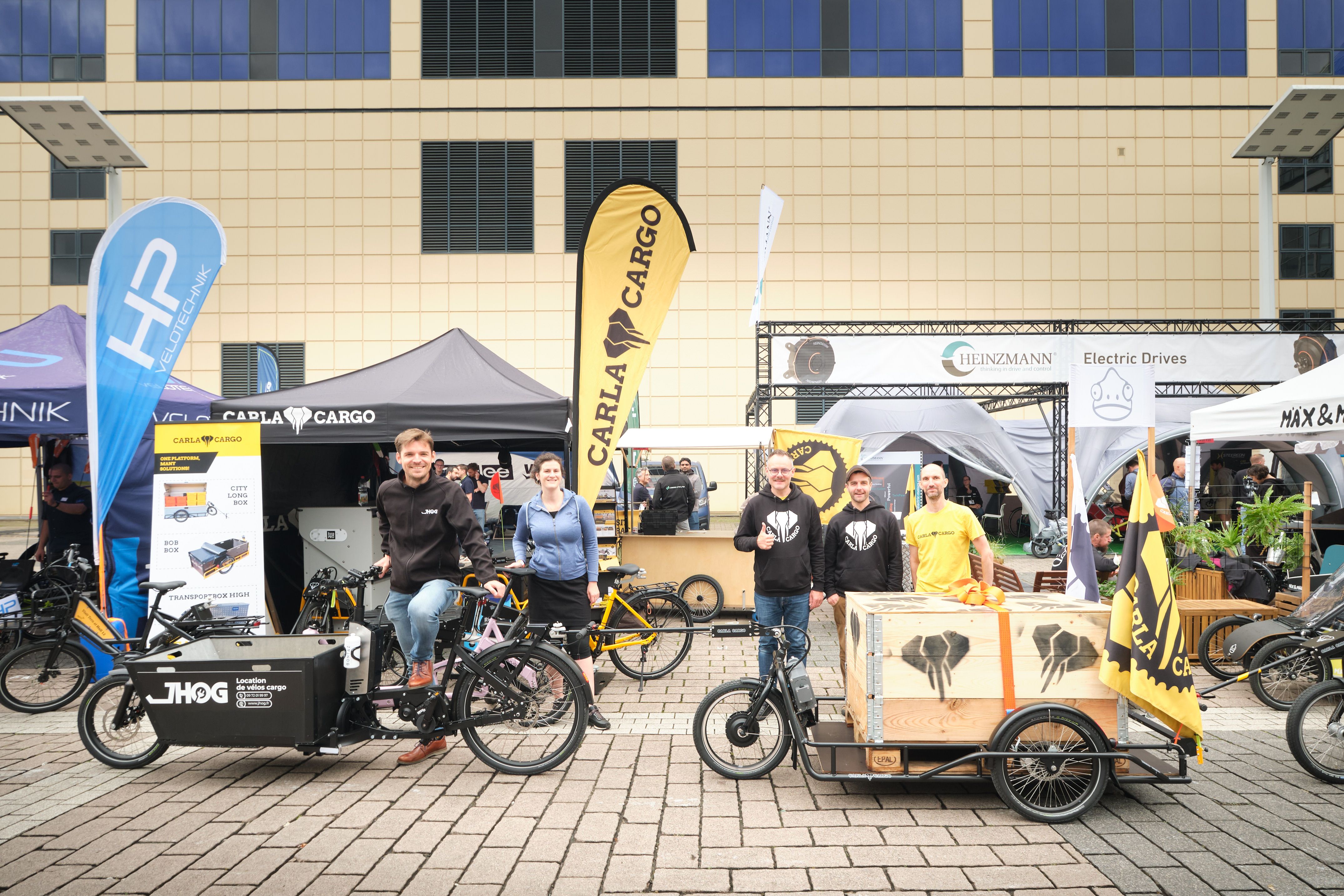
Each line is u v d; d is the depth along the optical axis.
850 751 4.12
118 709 4.30
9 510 23.48
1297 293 23.73
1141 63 23.86
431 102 23.77
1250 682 5.71
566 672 4.25
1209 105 23.77
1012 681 3.69
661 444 10.70
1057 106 23.86
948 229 23.88
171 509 5.71
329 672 4.17
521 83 23.88
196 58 23.62
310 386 7.22
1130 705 4.24
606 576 6.48
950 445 15.82
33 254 23.52
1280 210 23.84
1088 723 3.58
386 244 23.69
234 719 4.07
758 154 23.97
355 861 3.19
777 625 5.06
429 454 4.44
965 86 23.91
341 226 23.66
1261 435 6.50
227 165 23.61
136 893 2.94
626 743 4.70
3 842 3.37
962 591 4.02
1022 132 23.86
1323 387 5.97
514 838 3.39
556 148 23.86
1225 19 23.80
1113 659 3.63
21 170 23.52
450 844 3.34
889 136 23.95
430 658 4.40
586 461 5.97
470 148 23.81
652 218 6.00
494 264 23.73
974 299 23.81
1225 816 3.60
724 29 23.98
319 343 23.62
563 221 23.81
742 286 23.91
